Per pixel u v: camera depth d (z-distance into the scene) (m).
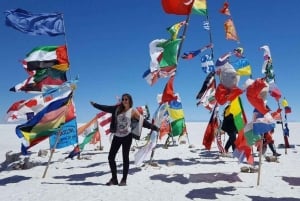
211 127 10.55
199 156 13.17
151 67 9.88
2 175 10.18
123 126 8.19
